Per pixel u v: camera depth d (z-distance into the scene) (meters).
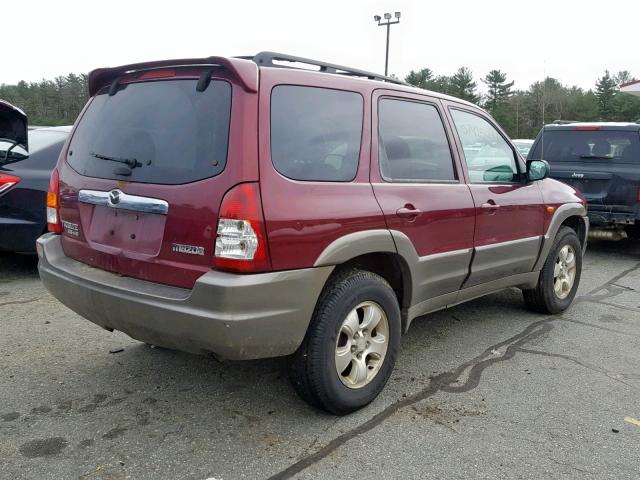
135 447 2.94
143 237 3.02
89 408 3.34
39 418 3.21
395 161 3.56
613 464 2.88
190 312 2.73
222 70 2.90
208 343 2.75
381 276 3.68
